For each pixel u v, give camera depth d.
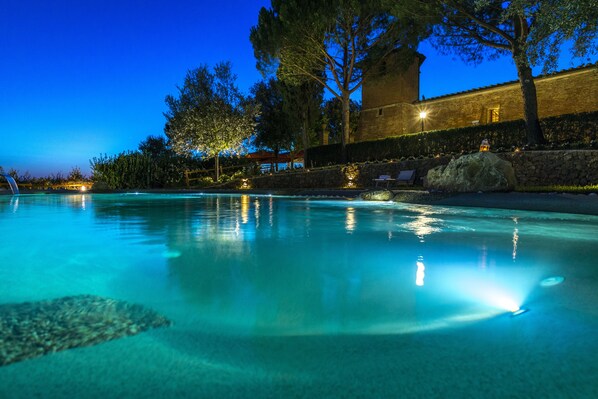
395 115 24.52
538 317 1.54
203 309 1.62
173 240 3.57
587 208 6.40
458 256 2.84
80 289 1.92
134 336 1.32
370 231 4.27
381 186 15.84
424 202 9.28
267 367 1.12
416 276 2.24
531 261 2.69
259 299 1.77
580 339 1.32
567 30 8.18
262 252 2.99
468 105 21.61
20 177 23.05
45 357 1.14
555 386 1.01
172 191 18.45
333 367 1.12
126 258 2.72
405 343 1.29
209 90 24.12
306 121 25.19
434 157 15.10
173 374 1.07
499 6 13.90
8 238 3.70
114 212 6.95
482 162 10.58
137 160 22.47
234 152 24.28
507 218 5.75
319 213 6.64
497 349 1.24
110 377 1.04
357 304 1.70
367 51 20.28
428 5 13.88
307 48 19.09
